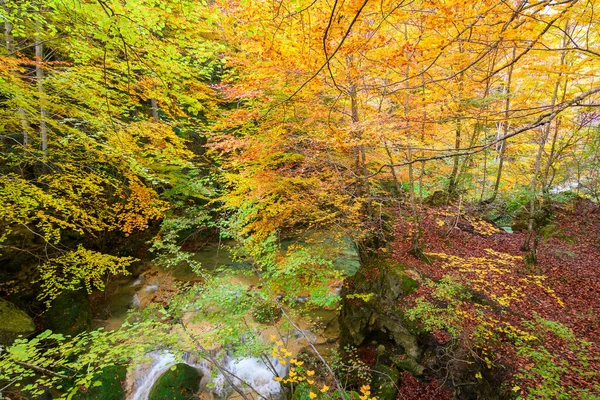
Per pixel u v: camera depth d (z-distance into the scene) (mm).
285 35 5441
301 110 8297
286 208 9094
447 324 6328
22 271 8398
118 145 7668
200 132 10359
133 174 9133
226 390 7523
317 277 8078
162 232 11805
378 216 9734
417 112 8383
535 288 7848
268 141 8055
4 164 8391
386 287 7734
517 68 9031
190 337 5680
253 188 8523
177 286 8031
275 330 8664
